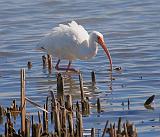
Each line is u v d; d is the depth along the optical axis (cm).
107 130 1315
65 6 2897
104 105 1549
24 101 1272
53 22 2634
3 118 1448
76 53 1927
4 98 1641
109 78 1827
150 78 1798
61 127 1266
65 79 1845
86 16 2719
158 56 2052
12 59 2097
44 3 2941
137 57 2058
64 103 1502
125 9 2823
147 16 2692
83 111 1494
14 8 2862
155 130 1341
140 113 1470
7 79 1839
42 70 1953
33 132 1233
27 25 2597
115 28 2500
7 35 2442
